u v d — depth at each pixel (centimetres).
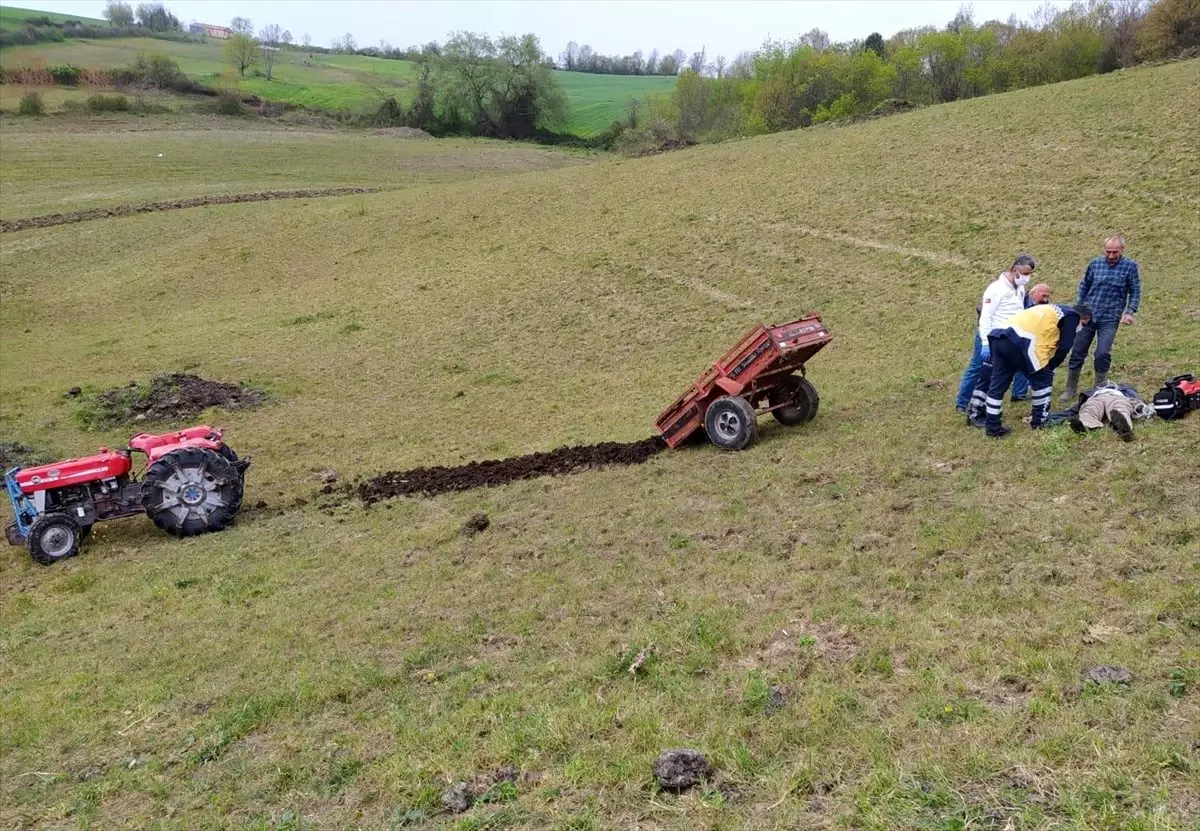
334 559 1026
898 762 464
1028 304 1059
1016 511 780
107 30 13288
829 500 912
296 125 8638
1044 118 3288
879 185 3130
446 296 3041
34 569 1157
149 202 4953
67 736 684
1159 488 757
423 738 582
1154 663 511
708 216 3266
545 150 8050
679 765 489
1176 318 1494
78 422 2033
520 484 1209
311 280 3497
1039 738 463
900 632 606
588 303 2731
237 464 1270
